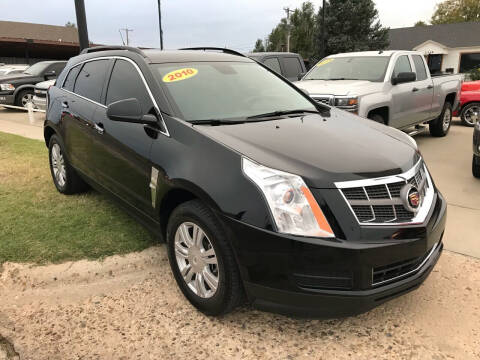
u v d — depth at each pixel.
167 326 2.79
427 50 38.56
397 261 2.44
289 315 2.45
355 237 2.35
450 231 4.17
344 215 2.37
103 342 2.65
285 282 2.38
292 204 2.37
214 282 2.69
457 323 2.79
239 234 2.42
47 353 2.56
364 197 2.43
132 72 3.64
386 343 2.62
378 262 2.37
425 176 3.01
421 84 8.06
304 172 2.44
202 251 2.74
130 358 2.51
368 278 2.37
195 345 2.61
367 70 7.48
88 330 2.76
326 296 2.35
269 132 2.97
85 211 4.45
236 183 2.48
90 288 3.23
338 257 2.31
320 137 2.96
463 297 3.07
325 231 2.34
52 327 2.80
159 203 3.00
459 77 9.87
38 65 15.33
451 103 9.70
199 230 2.73
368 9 36.84
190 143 2.83
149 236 3.87
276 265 2.37
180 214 2.80
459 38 38.47
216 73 3.74
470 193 5.34
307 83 7.39
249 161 2.52
